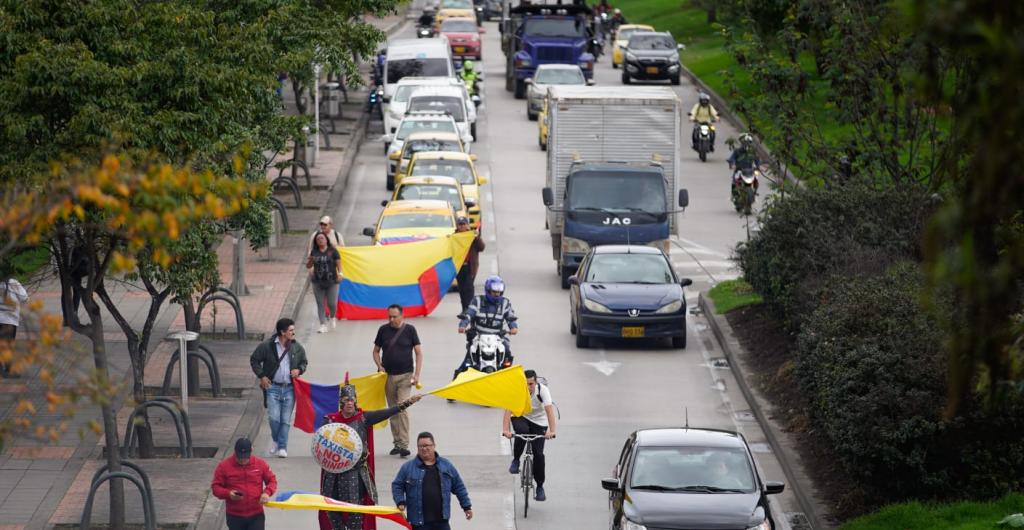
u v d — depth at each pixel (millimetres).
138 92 48062
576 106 101438
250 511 45062
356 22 107062
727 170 144625
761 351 75812
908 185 75375
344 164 142250
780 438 61594
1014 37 15820
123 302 86312
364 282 83500
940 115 18406
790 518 53250
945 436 49812
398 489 45000
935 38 16453
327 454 46312
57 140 45562
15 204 31688
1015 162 16562
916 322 51625
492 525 52250
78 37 47688
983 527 45625
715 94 187625
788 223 75562
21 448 58250
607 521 52844
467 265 84125
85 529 48344
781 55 87625
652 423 65812
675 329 79000
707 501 45531
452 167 118875
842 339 53844
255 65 55125
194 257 52344
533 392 53000
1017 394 31906
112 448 48656
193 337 58719
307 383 59000
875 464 50594
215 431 62000
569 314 88688
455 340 80875
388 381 59750
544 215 122125
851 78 79938
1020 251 17281
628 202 95812
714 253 107188
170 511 51406
